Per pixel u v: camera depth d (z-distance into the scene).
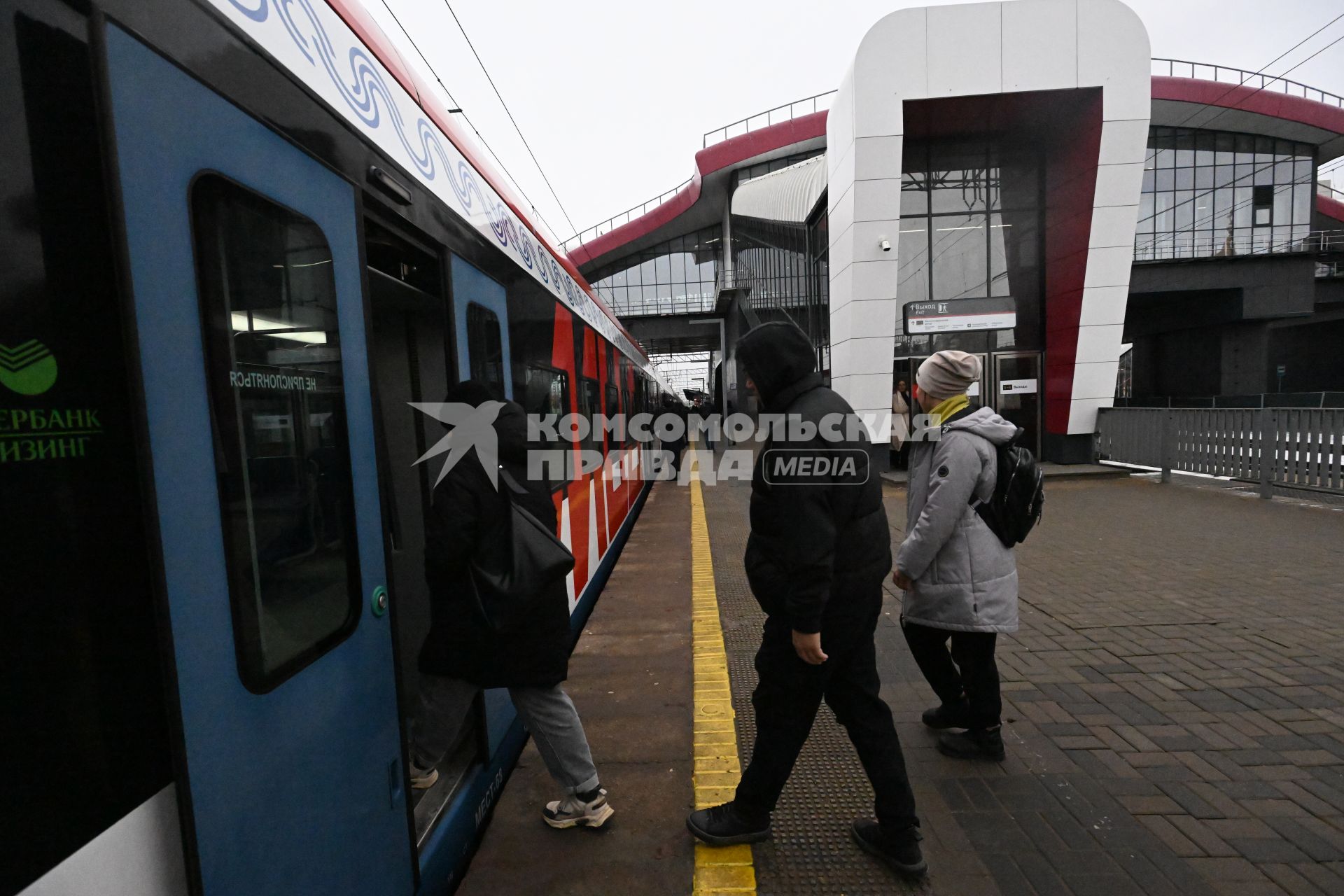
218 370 1.24
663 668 4.01
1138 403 29.83
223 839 1.18
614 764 2.93
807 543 1.91
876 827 2.31
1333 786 2.63
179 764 1.09
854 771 2.85
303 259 1.53
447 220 2.50
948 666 3.00
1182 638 4.18
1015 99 12.40
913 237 14.20
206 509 1.19
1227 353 26.47
